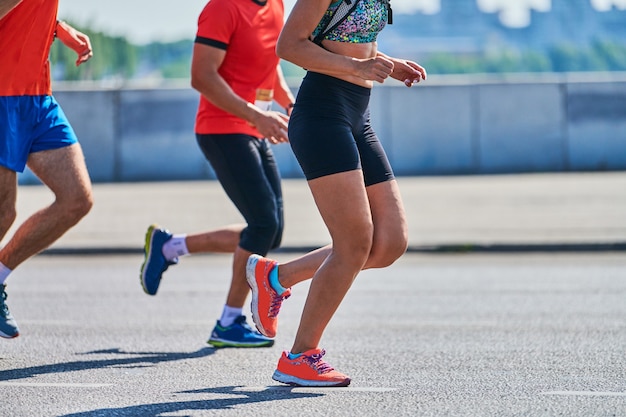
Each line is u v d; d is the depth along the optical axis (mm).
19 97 8695
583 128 36156
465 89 36312
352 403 7562
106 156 36281
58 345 10211
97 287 15227
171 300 13781
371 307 13031
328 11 7641
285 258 19016
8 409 7406
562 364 9109
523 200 26734
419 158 36469
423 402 7602
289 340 10602
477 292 14406
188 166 36312
